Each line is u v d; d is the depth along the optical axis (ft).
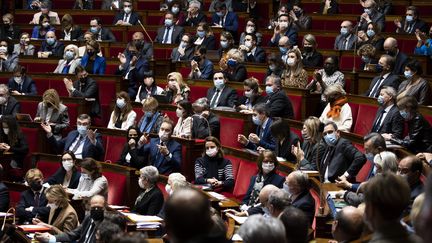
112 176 56.54
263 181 47.60
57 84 79.56
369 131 59.16
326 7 95.45
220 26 91.97
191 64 75.15
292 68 69.41
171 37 90.53
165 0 103.55
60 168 57.52
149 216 46.16
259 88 67.10
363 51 71.10
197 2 94.58
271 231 22.03
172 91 70.54
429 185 12.27
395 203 18.58
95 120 74.33
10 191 56.59
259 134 58.75
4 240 46.39
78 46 90.02
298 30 87.40
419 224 12.74
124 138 64.23
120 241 20.94
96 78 78.28
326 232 37.06
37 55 90.22
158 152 58.70
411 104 49.70
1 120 64.44
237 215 44.62
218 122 62.44
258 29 90.38
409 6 86.58
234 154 55.26
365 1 87.66
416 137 49.80
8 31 99.66
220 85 68.33
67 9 106.01
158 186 52.54
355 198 38.24
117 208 51.24
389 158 40.04
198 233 17.22
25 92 77.97
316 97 66.54
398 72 68.44
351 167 46.50
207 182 53.31
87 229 44.96
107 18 103.45
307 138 50.62
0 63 87.92
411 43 80.07
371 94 62.85
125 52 82.07
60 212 48.93
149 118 65.46
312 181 46.01
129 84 78.64
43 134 67.62
